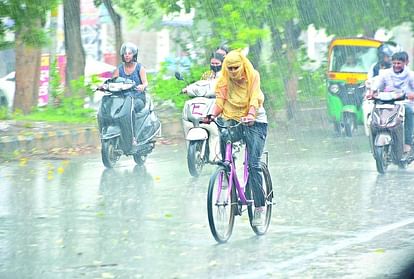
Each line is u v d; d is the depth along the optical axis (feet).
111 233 62.03
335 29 174.09
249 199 60.70
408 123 97.50
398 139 95.86
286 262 53.52
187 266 52.37
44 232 62.34
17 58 134.92
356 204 75.46
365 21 178.81
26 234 61.67
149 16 152.05
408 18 186.60
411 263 53.31
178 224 65.41
